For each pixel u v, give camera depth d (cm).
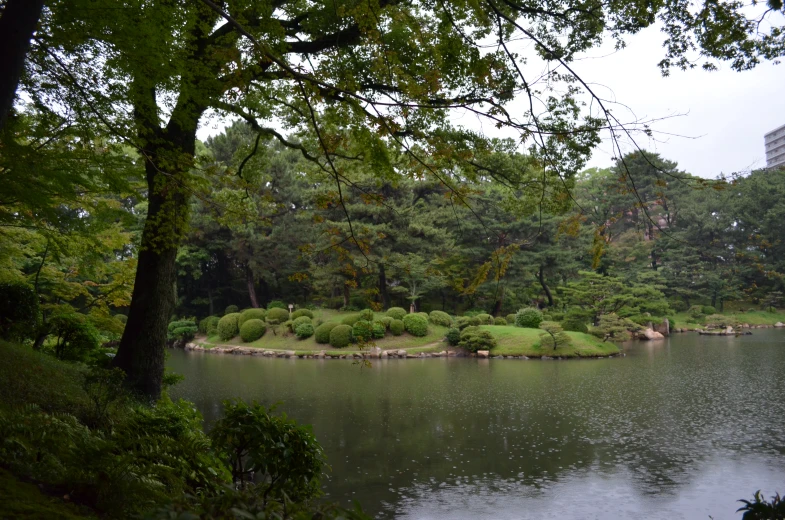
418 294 3547
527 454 1059
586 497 840
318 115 817
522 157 820
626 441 1144
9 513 253
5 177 566
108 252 1018
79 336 1047
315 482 416
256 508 256
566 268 3719
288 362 2678
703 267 4128
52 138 606
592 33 621
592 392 1695
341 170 609
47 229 776
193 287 4194
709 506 801
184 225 725
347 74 452
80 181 616
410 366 2464
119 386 631
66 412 557
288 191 3612
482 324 3306
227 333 3475
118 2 507
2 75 343
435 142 475
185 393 1738
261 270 3791
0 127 345
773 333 3662
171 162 656
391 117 425
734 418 1323
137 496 321
